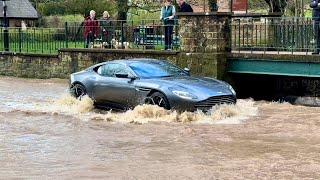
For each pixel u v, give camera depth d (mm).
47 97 16500
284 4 26688
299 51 16547
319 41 15297
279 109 13852
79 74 14492
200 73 16984
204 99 11906
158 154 8945
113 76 13648
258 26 18969
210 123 11594
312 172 7691
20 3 56312
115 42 20938
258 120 11984
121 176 7668
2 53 24141
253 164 8180
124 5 32625
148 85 12570
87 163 8445
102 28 21250
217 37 16641
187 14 17109
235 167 8023
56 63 22172
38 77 22906
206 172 7770
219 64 16688
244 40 18531
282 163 8211
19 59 23562
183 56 17359
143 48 19906
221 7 32406
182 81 12617
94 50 20438
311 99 15977
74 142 10039
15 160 8695
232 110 12461
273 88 17406
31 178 7633
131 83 13000
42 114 13281
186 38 17266
